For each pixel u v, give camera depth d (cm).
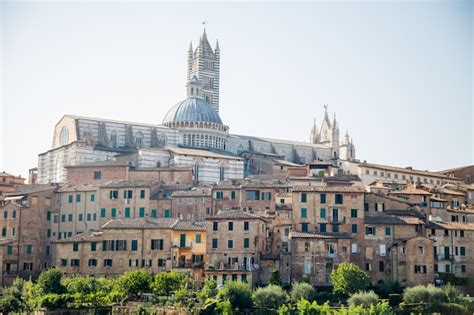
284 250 14912
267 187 17000
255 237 14438
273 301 12488
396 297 13112
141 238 14900
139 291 13238
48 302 12731
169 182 19000
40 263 16875
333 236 14412
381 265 14638
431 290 12900
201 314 11994
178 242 14838
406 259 14300
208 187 18188
